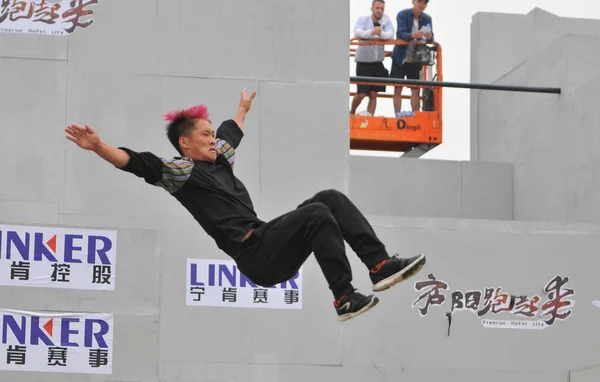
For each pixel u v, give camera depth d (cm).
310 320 2588
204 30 2725
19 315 2497
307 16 2759
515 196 3350
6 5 2677
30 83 2647
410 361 2598
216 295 2575
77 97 2658
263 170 2680
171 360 2533
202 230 2605
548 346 2645
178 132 1555
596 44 3150
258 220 1530
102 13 2702
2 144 2609
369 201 3259
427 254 2650
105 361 2508
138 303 2547
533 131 3278
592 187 2958
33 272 2520
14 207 2580
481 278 2659
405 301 2625
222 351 2552
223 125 1633
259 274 1515
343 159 2709
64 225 2552
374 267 1493
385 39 3475
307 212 1488
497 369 2620
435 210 3297
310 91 2730
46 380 2481
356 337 2594
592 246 2706
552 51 3206
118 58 2686
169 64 2700
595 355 2655
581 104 3041
